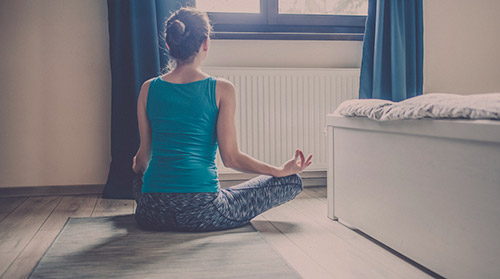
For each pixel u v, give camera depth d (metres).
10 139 2.63
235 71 2.71
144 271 1.28
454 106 1.14
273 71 2.76
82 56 2.67
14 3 2.59
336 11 3.00
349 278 1.25
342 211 1.83
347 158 1.76
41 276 1.25
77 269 1.31
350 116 1.70
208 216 1.64
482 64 3.15
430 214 1.26
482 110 1.06
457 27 3.10
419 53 2.89
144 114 1.74
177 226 1.66
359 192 1.67
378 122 1.49
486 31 3.14
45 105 2.65
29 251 1.53
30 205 2.34
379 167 1.52
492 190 1.03
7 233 1.77
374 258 1.42
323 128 2.84
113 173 2.56
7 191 2.63
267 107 2.76
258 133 2.77
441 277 1.25
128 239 1.62
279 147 2.79
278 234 1.71
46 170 2.67
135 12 2.52
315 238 1.65
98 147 2.71
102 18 2.68
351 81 2.87
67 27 2.65
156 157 1.65
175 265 1.33
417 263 1.37
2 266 1.38
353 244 1.57
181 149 1.62
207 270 1.28
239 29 2.85
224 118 1.65
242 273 1.25
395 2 2.77
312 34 2.86
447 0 3.07
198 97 1.63
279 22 2.88
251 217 1.78
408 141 1.35
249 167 1.70
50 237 1.71
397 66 2.78
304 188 2.82
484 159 1.05
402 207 1.39
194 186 1.61
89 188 2.71
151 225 1.71
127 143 2.55
